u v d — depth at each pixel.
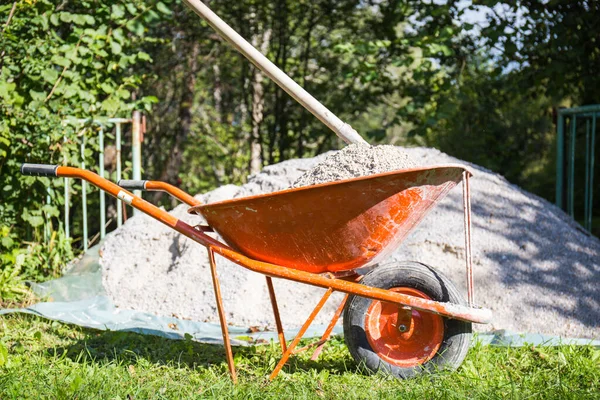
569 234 4.94
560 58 7.10
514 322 4.37
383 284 3.52
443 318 3.49
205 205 3.42
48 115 5.25
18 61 5.30
